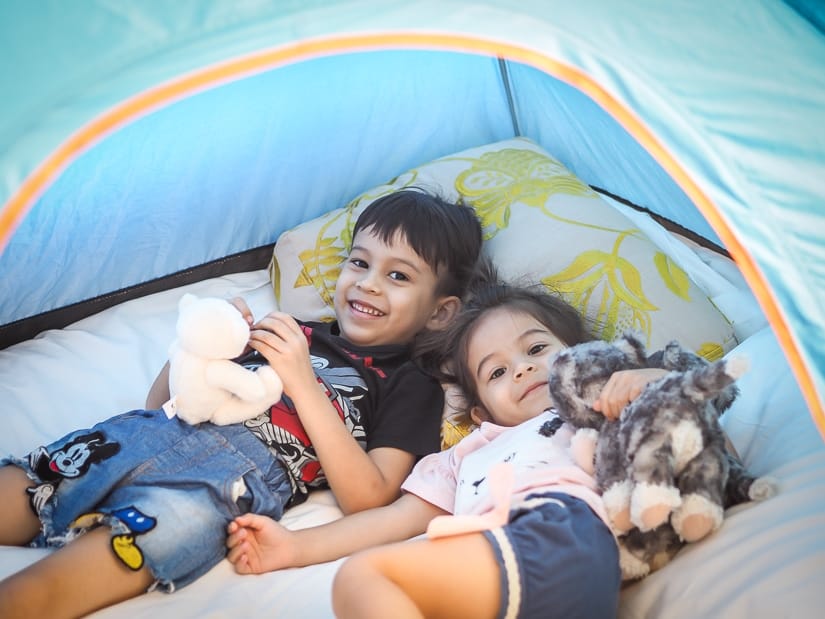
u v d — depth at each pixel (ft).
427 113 7.34
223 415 4.92
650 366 4.75
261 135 6.72
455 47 3.99
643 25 4.04
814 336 4.12
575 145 7.43
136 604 4.28
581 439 4.60
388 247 6.16
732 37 4.07
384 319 6.07
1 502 4.58
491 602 3.99
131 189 6.37
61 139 3.47
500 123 7.69
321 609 4.25
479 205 6.74
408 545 4.03
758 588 3.92
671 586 4.16
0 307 6.28
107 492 4.55
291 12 3.72
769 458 4.66
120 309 6.63
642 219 7.21
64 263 6.38
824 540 4.02
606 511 4.31
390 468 5.31
